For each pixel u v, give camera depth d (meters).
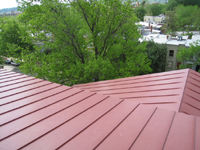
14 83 7.34
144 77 9.81
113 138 3.88
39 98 5.91
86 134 4.04
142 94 7.46
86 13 19.52
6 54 38.19
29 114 4.92
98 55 21.09
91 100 5.75
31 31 17.75
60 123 4.46
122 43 22.27
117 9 19.55
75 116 4.80
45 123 4.48
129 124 4.38
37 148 3.58
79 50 20.89
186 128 4.13
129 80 9.86
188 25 65.81
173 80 8.38
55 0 17.97
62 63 19.58
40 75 18.02
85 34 22.16
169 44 33.44
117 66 23.98
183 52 27.34
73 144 3.71
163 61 33.84
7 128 4.25
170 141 3.70
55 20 18.42
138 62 22.08
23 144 3.68
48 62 19.83
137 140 3.79
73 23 18.94
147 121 4.50
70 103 5.55
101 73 20.23
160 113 4.86
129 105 5.38
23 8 18.28
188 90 7.03
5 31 37.56
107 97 5.95
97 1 19.34
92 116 4.79
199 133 3.91
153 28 64.75
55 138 3.90
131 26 21.77
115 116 4.77
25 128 4.27
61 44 19.97
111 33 21.89
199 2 81.31
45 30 19.06
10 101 5.68
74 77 20.09
